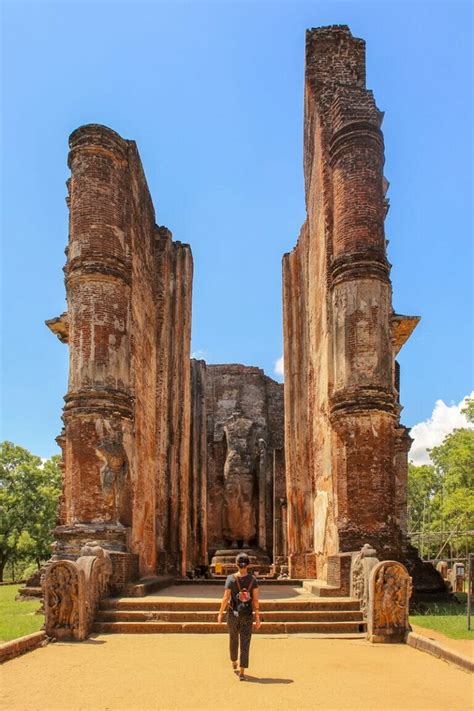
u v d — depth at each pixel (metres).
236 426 35.69
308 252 23.25
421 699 7.12
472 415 38.12
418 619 13.33
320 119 19.39
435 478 52.31
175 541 23.38
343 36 21.09
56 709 6.75
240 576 8.38
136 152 19.30
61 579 11.06
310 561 20.53
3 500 44.03
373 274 16.52
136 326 18.55
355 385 16.02
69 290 16.88
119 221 17.16
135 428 17.64
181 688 7.60
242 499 34.16
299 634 11.47
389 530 15.32
